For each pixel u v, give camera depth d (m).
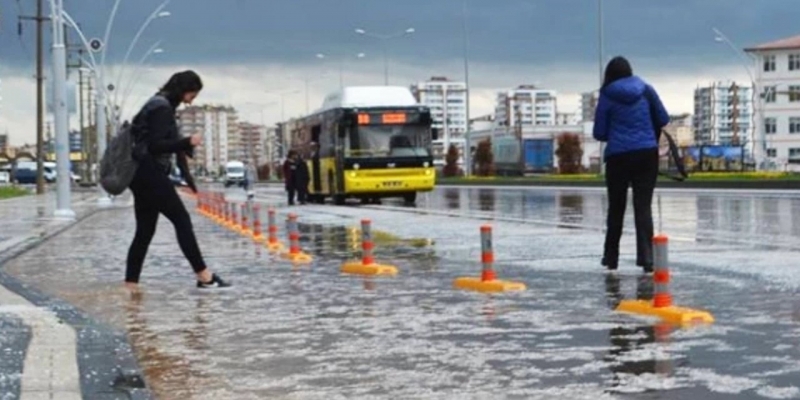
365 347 9.20
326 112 49.84
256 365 8.55
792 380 7.40
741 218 28.06
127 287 14.26
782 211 31.30
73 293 13.67
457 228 25.70
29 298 12.88
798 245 18.33
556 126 160.75
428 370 8.15
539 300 11.80
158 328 10.55
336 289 13.50
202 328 10.49
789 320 9.89
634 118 14.22
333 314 11.22
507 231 23.48
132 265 14.44
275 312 11.50
